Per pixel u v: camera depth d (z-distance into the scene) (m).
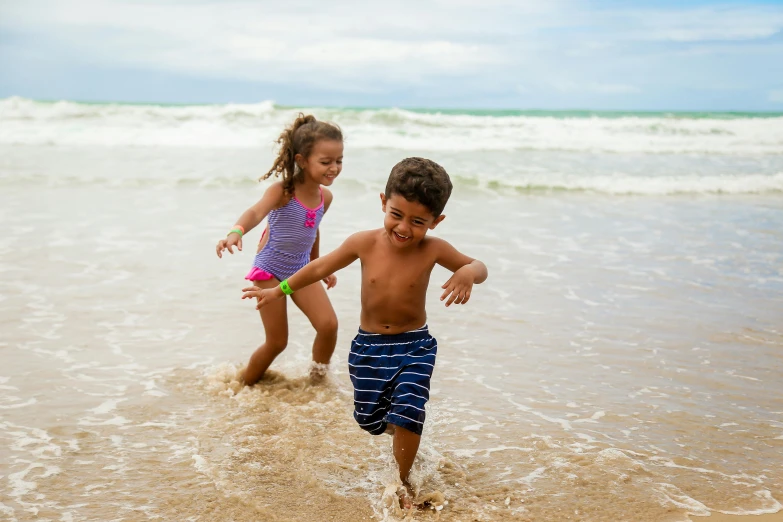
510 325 5.91
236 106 19.75
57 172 12.20
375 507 3.24
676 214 10.78
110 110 18.70
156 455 3.68
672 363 5.12
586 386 4.72
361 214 9.69
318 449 3.78
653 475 3.57
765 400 4.52
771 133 20.91
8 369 4.79
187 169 12.88
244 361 5.08
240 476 3.48
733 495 3.38
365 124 19.88
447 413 4.27
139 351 5.20
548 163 15.44
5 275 6.82
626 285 7.04
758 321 6.02
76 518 3.09
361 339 3.51
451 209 10.67
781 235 9.31
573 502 3.30
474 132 19.47
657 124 21.42
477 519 3.15
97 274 6.97
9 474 3.46
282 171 4.64
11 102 18.39
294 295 4.73
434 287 7.01
